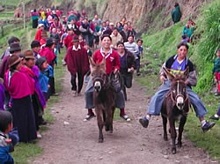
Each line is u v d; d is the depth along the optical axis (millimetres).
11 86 11961
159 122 14898
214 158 11406
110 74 13133
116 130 13875
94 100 12492
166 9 38562
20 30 62562
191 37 23594
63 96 19172
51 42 18344
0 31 66562
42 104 13297
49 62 18281
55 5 70312
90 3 60969
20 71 12148
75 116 15688
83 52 19047
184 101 11094
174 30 31125
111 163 11086
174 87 11250
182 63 11836
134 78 23641
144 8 42562
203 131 12820
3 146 7945
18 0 94625
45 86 14164
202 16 24891
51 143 12562
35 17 55844
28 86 12156
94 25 35312
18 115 12133
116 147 12234
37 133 13148
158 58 29031
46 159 11328
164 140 12852
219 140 12719
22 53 12766
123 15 47875
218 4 21656
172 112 11453
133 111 16484
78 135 13375
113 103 12672
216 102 17219
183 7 33781
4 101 11031
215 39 20156
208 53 20172
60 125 14461
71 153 11781
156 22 39062
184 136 13141
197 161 11211
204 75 19359
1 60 13078
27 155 11492
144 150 11992
